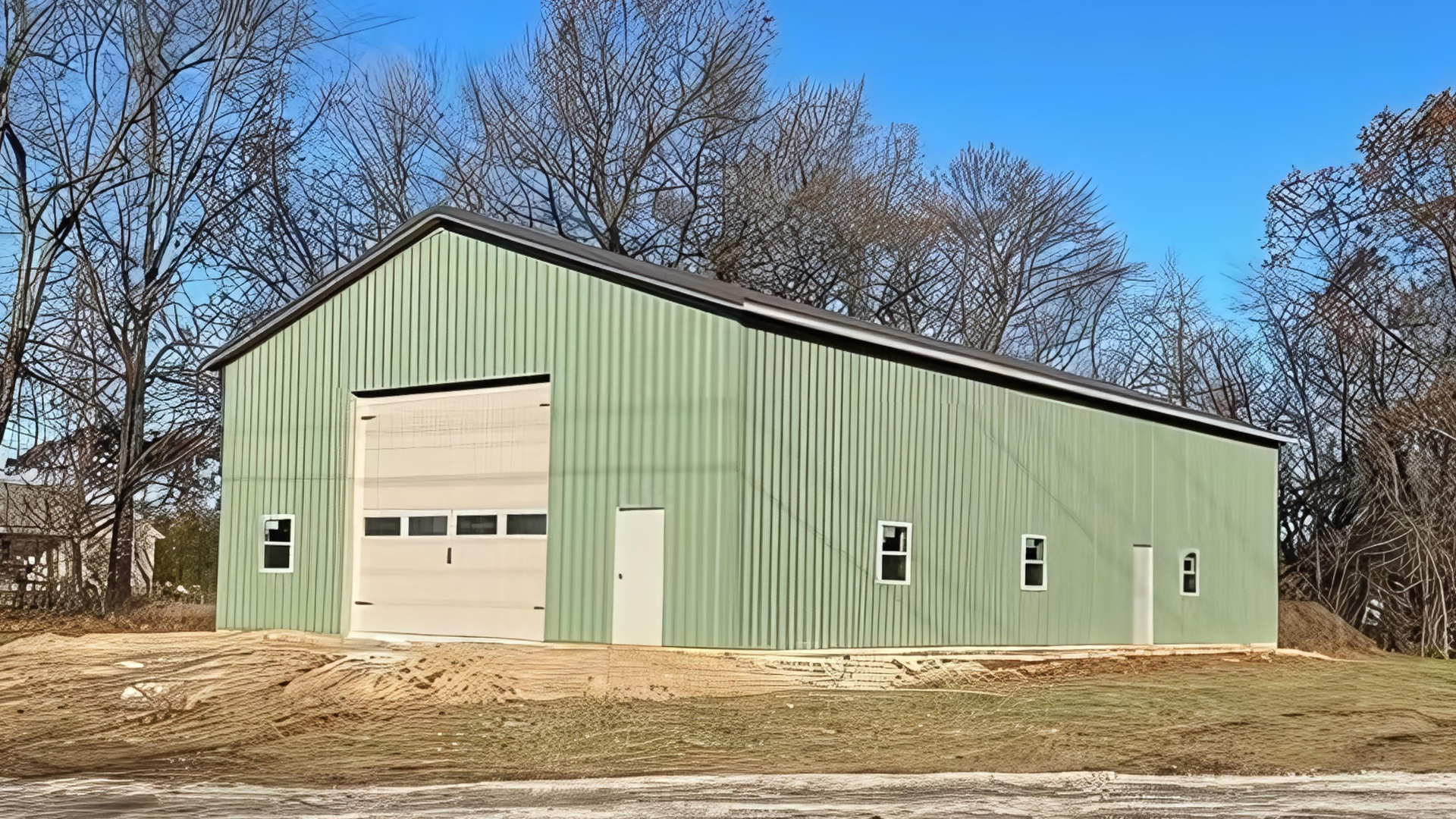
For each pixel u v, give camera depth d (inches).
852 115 1788.9
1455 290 1473.9
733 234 1679.4
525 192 1720.0
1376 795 421.7
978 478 914.1
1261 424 1753.2
